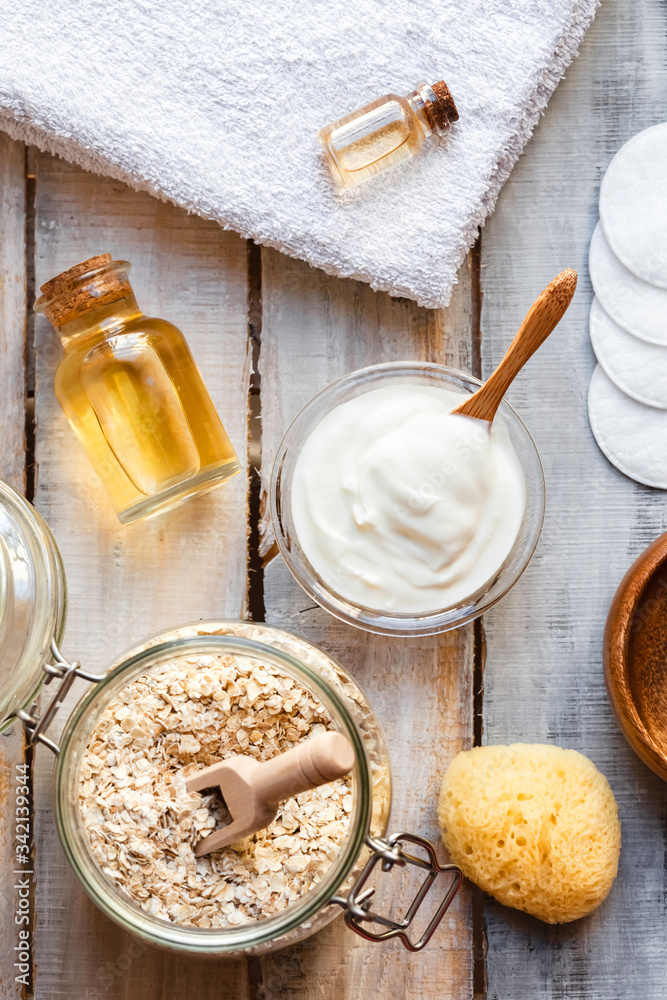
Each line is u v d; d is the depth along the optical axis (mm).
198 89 632
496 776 630
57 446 654
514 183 657
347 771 561
